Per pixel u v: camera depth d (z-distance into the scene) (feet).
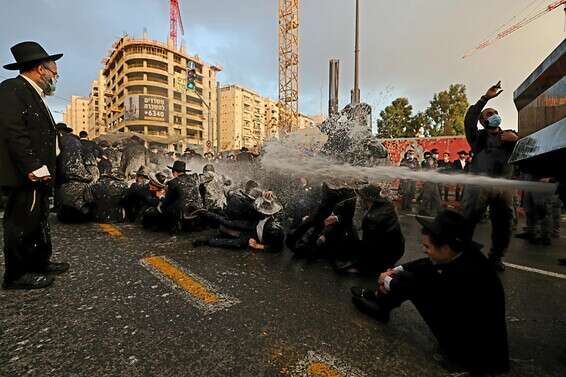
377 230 9.71
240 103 332.60
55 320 6.55
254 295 8.20
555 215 16.38
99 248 11.89
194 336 6.12
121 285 8.47
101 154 24.85
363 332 6.54
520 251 13.85
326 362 5.46
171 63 228.84
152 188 16.44
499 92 11.72
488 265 5.43
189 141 238.89
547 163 5.33
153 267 9.95
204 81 261.03
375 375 5.18
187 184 14.74
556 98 4.46
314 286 9.01
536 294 8.97
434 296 5.66
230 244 12.57
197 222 15.31
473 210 11.59
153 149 39.34
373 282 9.48
